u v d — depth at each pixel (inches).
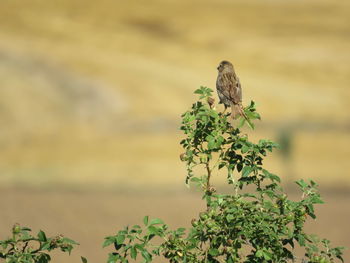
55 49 5447.8
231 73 510.0
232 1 7628.0
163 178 3088.1
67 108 4308.6
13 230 310.0
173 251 317.1
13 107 4175.7
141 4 7234.3
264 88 5270.7
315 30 6850.4
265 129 4124.0
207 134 336.2
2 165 3316.9
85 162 3366.1
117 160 3410.4
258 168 331.3
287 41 6560.0
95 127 4099.4
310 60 6092.5
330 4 7495.1
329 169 3245.6
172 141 3757.4
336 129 4106.8
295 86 5408.5
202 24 6919.3
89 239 1894.7
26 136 3890.3
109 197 2647.6
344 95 5246.1
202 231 320.8
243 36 6688.0
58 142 3791.8
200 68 5703.7
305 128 4119.1
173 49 6205.7
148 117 4325.8
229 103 501.4
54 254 1610.5
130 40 6259.8
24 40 5625.0
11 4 6678.2
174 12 7185.0
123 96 4589.1
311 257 317.7
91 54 5472.4
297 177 3075.8
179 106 4601.4
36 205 2420.0
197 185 333.4
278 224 321.1
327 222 2162.9
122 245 310.3
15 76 4495.6
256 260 317.4
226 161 339.9
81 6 6914.4
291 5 7485.2
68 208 2381.9
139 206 2476.6
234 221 315.9
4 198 2549.2
